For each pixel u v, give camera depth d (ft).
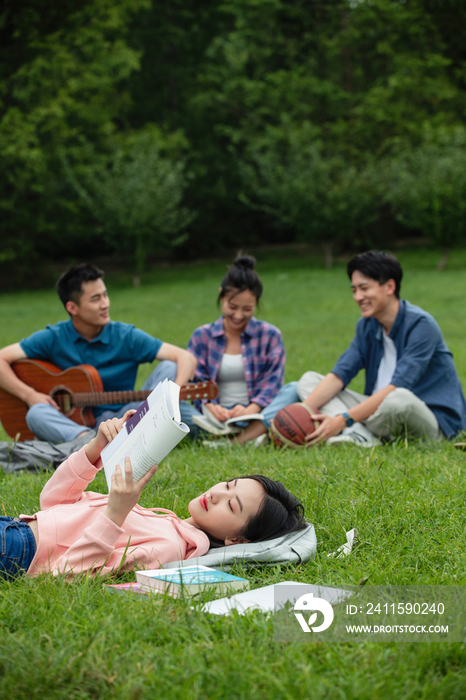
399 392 15.02
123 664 5.80
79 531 8.27
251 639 6.13
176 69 98.84
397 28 90.74
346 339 36.22
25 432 16.34
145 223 77.25
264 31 93.71
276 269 86.63
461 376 23.61
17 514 10.39
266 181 88.84
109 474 7.88
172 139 89.66
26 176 76.64
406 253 91.15
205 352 17.57
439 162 72.13
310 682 5.38
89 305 16.14
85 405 16.15
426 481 11.68
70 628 6.51
